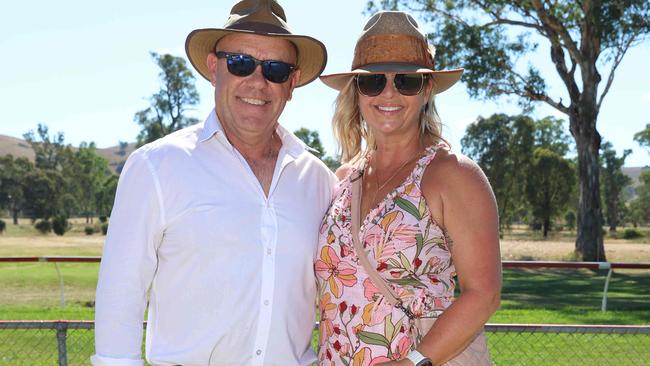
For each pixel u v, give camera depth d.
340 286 2.99
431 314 2.86
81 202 113.38
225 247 2.90
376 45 3.12
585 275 21.84
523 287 17.28
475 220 2.80
